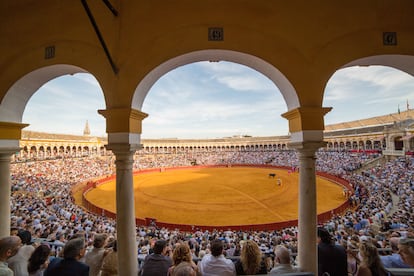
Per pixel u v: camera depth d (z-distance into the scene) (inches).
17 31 188.4
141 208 765.9
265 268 126.9
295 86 165.6
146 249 304.2
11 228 205.8
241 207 769.6
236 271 126.5
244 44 167.5
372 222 465.7
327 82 166.6
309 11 170.1
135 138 171.5
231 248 296.4
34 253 122.0
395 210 557.3
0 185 191.5
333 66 167.2
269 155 2493.8
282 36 168.9
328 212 621.0
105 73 169.9
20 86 193.0
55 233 371.6
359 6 169.5
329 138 2244.1
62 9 181.9
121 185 162.4
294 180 1320.1
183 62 184.7
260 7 170.6
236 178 1443.2
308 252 157.0
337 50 168.1
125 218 161.5
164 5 169.6
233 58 185.0
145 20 169.3
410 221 401.1
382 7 169.3
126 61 167.6
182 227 544.4
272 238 395.5
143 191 1056.2
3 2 192.2
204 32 168.1
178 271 92.6
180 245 132.6
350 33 168.4
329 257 144.4
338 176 1181.7
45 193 846.5
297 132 168.1
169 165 2267.5
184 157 2620.6
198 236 439.5
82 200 848.3
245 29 168.9
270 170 1846.7
